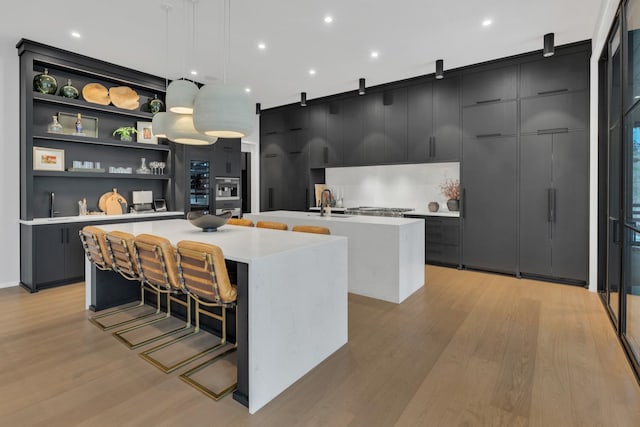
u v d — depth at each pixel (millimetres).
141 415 1727
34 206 4273
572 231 4027
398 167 5926
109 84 4836
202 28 3527
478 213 4680
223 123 2293
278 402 1849
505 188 4461
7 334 2674
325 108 6211
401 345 2500
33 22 3400
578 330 2748
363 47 4027
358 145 5812
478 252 4703
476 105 4648
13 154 4031
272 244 2230
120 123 5039
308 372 2145
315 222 4016
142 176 5016
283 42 3871
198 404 1819
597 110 3709
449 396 1882
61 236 4047
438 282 4180
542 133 4180
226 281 1908
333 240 2400
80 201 4594
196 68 4695
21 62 3941
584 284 3971
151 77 4953
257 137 7227
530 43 3932
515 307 3293
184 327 2812
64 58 4113
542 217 4215
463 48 4066
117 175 4742
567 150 4031
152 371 2141
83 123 4633
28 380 2033
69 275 4117
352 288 3746
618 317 2562
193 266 1975
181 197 5340
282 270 1960
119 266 2645
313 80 5230
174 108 2699
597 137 3723
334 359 2305
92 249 2902
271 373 1879
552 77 4094
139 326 2832
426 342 2545
